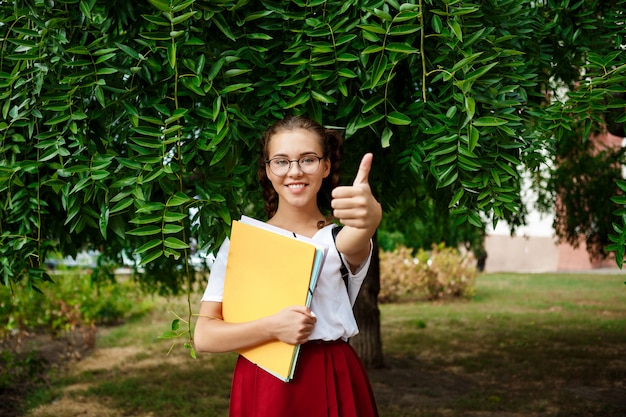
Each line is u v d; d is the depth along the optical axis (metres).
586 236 6.91
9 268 2.48
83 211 2.33
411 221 6.08
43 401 5.45
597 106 2.32
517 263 20.39
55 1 2.37
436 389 5.84
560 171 6.70
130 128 2.33
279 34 2.48
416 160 2.37
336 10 2.34
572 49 3.06
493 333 8.73
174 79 2.26
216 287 1.98
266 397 1.84
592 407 5.14
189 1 2.00
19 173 2.42
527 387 5.85
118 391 5.79
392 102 2.37
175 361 7.21
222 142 2.22
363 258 1.87
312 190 1.90
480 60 2.15
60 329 7.85
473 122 2.13
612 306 11.44
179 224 2.20
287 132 1.89
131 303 10.40
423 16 2.23
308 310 1.76
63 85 2.22
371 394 1.99
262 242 1.86
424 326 9.31
